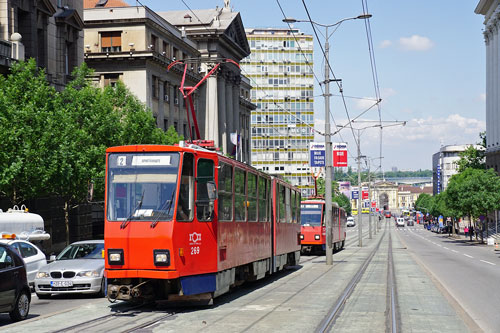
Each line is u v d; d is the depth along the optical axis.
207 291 15.47
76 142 31.58
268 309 15.09
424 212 177.38
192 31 77.00
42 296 18.77
